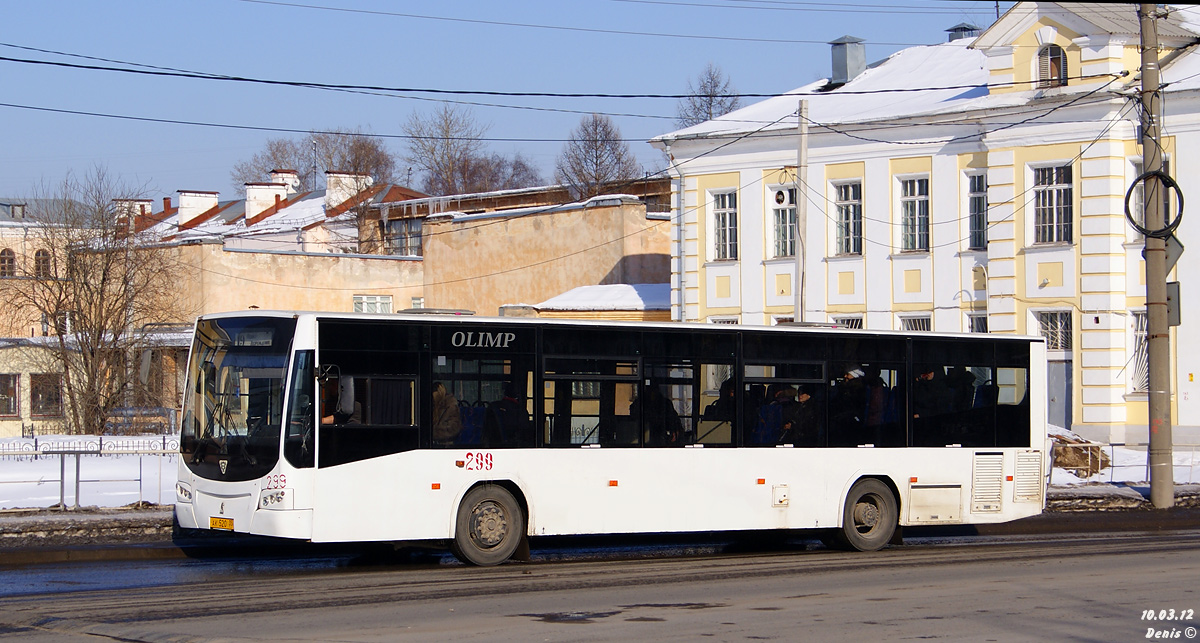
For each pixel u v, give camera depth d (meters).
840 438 17.05
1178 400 32.81
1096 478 26.30
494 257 52.59
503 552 15.12
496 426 15.13
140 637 10.12
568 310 43.72
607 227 48.59
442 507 14.75
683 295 41.41
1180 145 33.00
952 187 36.75
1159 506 22.20
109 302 44.75
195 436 14.97
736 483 16.31
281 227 73.88
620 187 64.44
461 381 15.01
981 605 11.71
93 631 10.43
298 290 55.34
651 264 48.75
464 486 14.88
